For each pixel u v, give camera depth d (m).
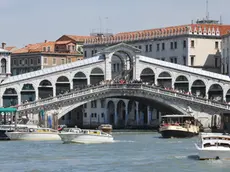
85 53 199.62
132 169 82.00
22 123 132.62
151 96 144.88
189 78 152.75
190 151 101.00
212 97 156.38
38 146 108.38
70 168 82.88
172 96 145.00
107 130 140.75
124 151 101.12
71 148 105.25
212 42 175.62
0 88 142.75
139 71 151.75
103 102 187.50
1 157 93.31
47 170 81.38
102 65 150.12
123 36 190.12
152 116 175.12
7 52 164.50
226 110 146.38
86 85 145.38
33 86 145.25
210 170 81.12
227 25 184.00
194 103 145.75
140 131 155.00
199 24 183.38
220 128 137.00
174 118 133.88
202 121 146.25
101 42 194.12
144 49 185.00
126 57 157.00
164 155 95.56
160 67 152.25
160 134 141.62
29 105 136.00
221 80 153.88
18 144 112.19
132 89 143.75
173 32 176.62
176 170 81.25
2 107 132.25
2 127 121.38
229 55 167.50
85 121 191.25
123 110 185.38
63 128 127.56
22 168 82.94
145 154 96.88
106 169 82.06
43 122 136.75
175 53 176.00
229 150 88.00
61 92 147.38
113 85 142.88
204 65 174.38
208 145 88.88
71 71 147.88
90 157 93.19
